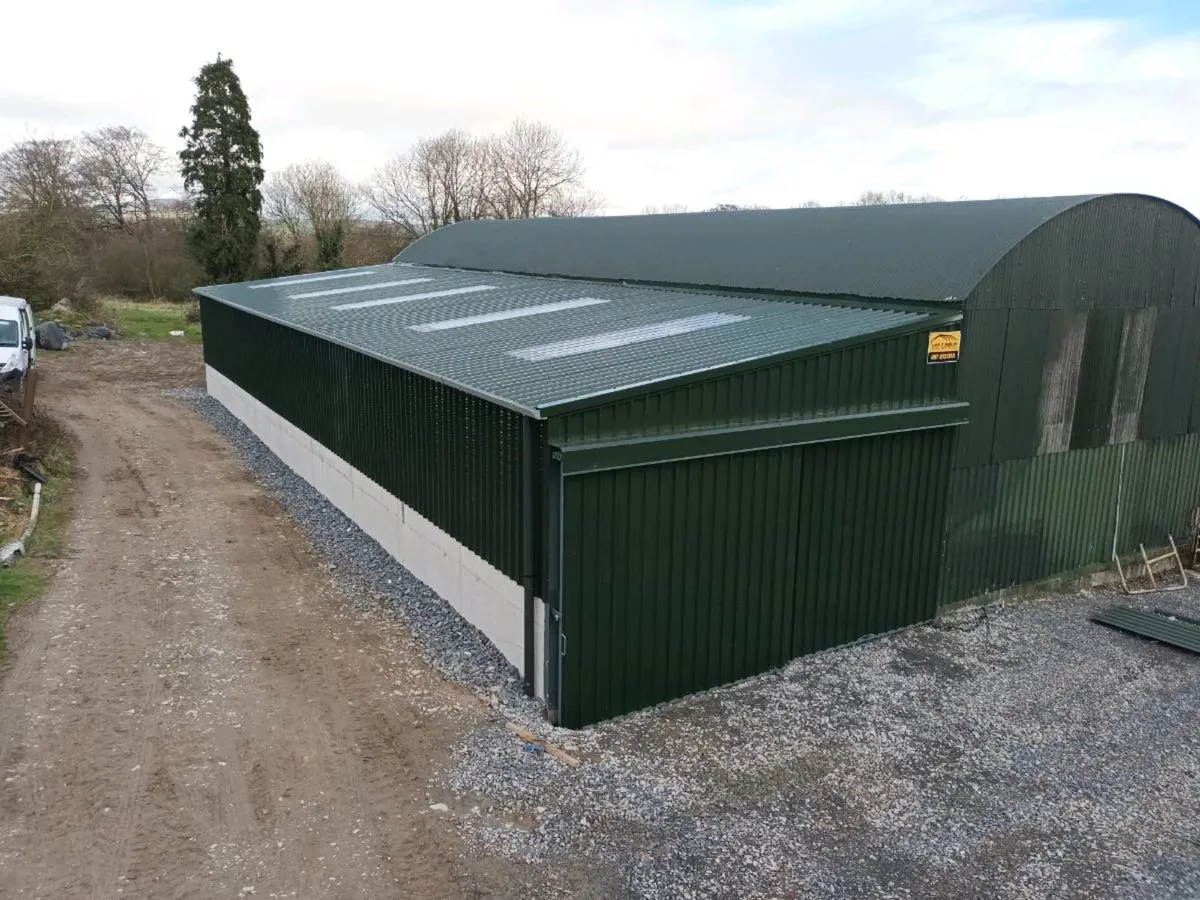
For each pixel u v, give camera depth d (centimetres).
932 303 1137
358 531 1451
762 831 705
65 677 906
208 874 632
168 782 739
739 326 1152
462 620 1109
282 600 1152
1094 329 1294
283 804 716
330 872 638
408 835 682
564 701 855
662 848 678
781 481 977
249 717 850
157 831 677
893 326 1048
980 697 972
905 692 976
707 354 970
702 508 915
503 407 923
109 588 1149
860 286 1265
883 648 1103
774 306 1307
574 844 678
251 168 4819
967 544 1223
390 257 5903
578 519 823
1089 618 1249
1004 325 1173
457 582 1112
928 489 1141
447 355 1125
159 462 1842
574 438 815
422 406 1155
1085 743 879
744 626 984
